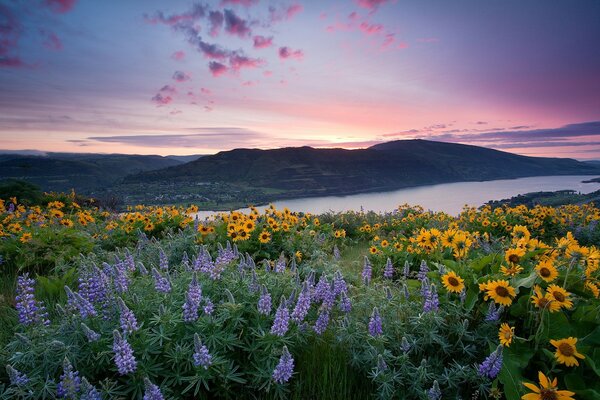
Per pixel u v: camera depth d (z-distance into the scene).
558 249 4.38
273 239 9.05
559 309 3.36
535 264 4.38
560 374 3.18
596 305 3.70
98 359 3.11
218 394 3.15
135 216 11.26
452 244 4.96
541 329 3.30
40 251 7.59
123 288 3.85
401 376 3.25
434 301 3.59
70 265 7.14
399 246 8.67
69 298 3.66
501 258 4.48
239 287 4.01
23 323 3.68
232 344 3.28
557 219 13.83
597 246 11.85
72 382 2.64
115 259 4.83
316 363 3.60
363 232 14.52
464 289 3.94
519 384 3.01
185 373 3.16
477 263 4.51
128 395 3.05
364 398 3.33
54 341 3.03
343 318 3.96
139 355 3.14
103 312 3.52
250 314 3.74
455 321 3.75
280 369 3.03
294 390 3.32
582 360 3.14
